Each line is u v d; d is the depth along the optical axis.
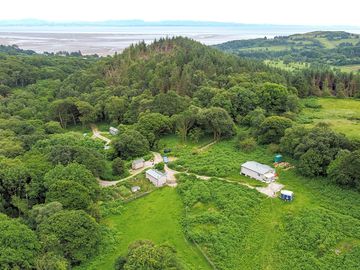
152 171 69.81
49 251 42.75
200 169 70.69
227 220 53.19
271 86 101.50
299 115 101.25
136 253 41.00
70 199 53.25
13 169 59.12
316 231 49.03
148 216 57.00
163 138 91.62
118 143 80.62
